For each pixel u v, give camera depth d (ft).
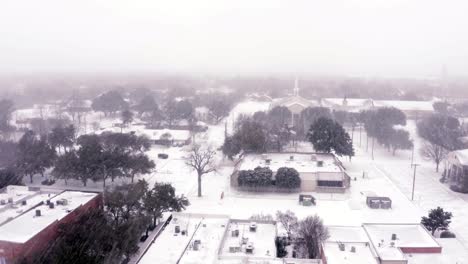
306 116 652.89
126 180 395.96
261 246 229.66
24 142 404.16
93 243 214.48
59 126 522.88
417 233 256.52
